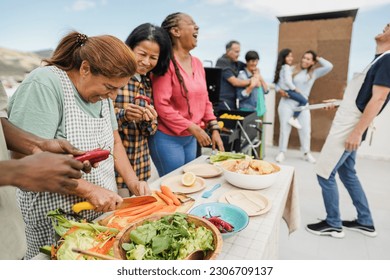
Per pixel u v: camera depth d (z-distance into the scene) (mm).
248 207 1079
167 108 1577
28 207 944
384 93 1637
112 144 1119
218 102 2863
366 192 2889
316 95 4262
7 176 537
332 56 4062
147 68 1388
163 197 1105
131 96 1438
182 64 1657
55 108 880
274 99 4559
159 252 694
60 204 949
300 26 4133
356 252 1916
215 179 1392
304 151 3949
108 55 850
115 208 912
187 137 1739
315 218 2346
